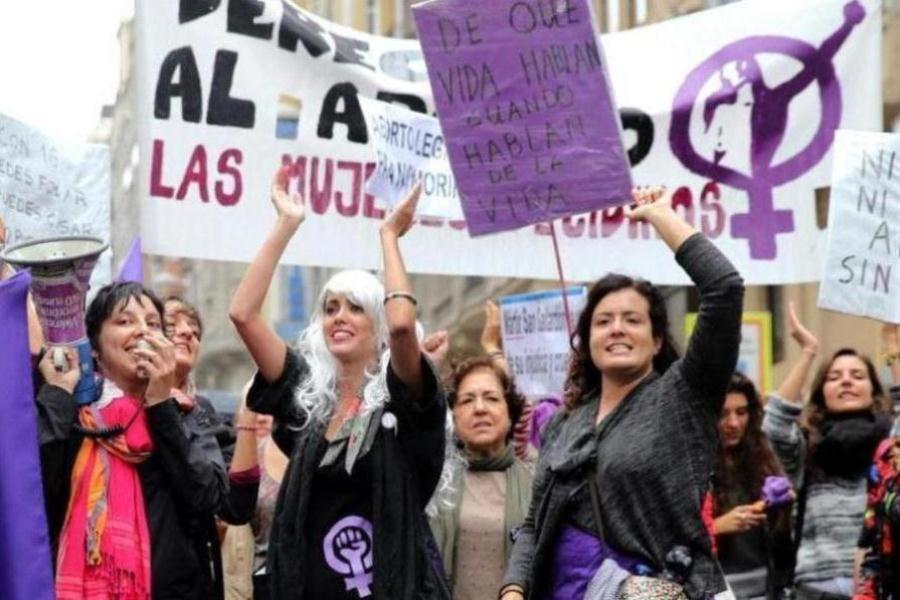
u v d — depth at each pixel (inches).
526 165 346.0
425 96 427.5
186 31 409.4
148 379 318.0
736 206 443.2
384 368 300.0
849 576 443.8
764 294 901.2
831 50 441.4
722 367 285.4
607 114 342.6
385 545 294.7
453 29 346.0
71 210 395.2
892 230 399.5
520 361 450.3
